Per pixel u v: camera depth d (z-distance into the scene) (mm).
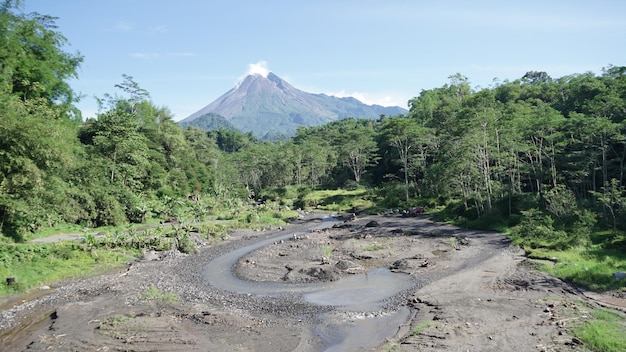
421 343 18625
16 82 46719
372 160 117250
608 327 18906
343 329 21547
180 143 101312
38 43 49219
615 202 43250
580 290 25797
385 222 64375
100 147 70125
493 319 21234
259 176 135500
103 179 62469
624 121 48875
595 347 17109
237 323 22203
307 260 38875
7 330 22078
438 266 34719
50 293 29000
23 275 31000
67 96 54469
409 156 92000
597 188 55906
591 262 30688
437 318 21875
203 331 21141
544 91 99625
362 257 39469
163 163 90500
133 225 56844
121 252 41562
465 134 68250
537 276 29281
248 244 51062
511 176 62562
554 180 55156
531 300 23969
